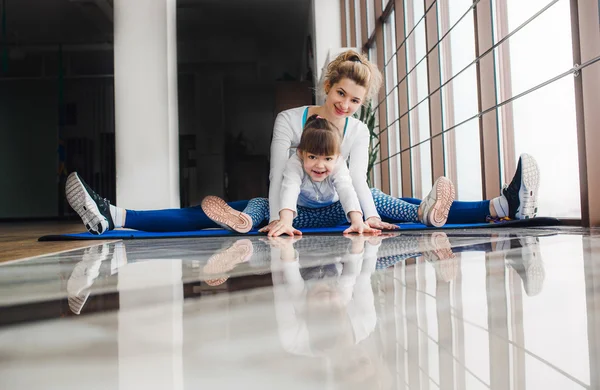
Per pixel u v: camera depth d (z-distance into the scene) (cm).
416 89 362
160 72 450
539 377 19
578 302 35
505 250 80
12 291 51
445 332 27
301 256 80
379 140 437
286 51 540
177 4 545
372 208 172
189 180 537
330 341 25
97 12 709
